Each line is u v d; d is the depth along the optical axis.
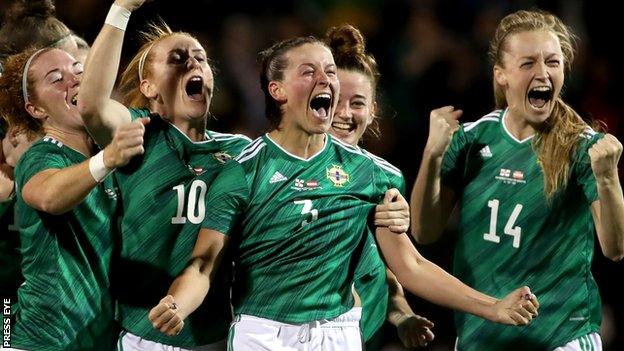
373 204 19.59
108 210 19.89
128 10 18.72
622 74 43.25
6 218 21.09
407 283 19.58
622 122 41.56
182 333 20.08
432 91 40.91
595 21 44.53
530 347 21.28
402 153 38.94
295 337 18.88
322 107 19.22
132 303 20.06
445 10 43.91
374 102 23.05
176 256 19.91
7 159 21.16
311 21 44.56
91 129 19.16
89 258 19.67
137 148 17.97
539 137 21.17
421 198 21.44
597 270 35.50
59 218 19.41
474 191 21.62
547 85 20.77
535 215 21.02
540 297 21.11
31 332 19.67
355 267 19.64
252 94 41.31
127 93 21.47
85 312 19.72
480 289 21.53
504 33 21.44
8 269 21.20
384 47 43.47
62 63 20.11
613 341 34.56
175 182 20.00
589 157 20.61
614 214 20.08
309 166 19.17
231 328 19.22
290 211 18.88
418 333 21.48
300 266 18.89
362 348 19.97
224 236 18.84
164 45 20.53
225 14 43.81
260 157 19.19
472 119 40.62
